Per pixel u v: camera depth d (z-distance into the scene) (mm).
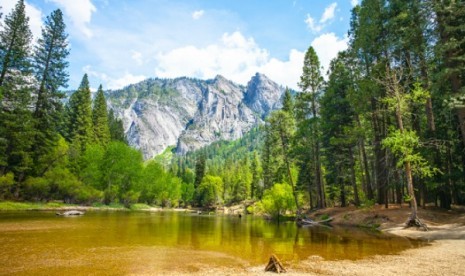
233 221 38125
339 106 35906
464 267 10812
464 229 18781
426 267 10820
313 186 46312
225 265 11141
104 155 58906
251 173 108688
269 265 10320
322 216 34750
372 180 38938
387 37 28094
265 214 54531
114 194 58438
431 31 23141
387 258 12484
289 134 44688
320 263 11555
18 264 10219
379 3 28703
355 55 32469
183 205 120000
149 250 13859
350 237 19453
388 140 22344
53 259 11148
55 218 27422
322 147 40312
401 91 24609
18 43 39656
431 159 25141
